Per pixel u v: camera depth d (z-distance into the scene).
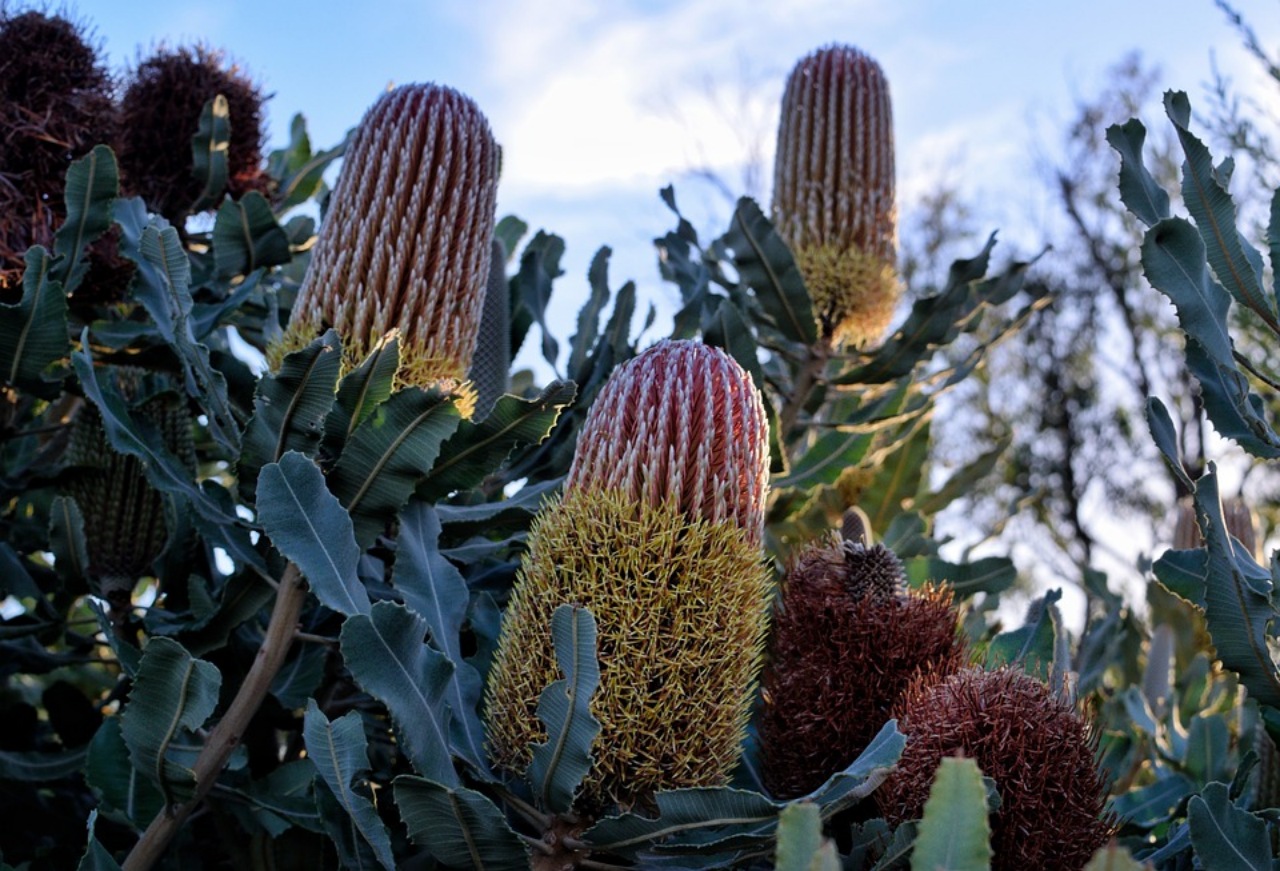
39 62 4.21
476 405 4.37
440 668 2.78
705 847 2.59
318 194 5.79
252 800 3.42
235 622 3.46
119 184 4.25
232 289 4.70
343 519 2.93
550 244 5.08
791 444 5.24
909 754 2.80
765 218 4.76
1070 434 17.33
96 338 4.15
